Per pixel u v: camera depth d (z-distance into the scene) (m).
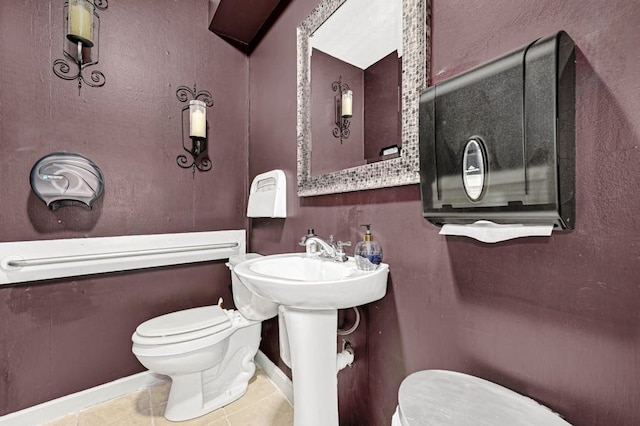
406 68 0.86
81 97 1.39
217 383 1.44
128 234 1.52
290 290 0.77
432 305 0.82
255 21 1.71
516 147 0.54
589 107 0.54
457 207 0.65
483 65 0.60
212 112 1.80
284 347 1.15
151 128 1.59
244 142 1.92
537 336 0.61
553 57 0.49
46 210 1.32
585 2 0.54
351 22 1.09
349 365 1.10
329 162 1.19
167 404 1.33
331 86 1.18
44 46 1.31
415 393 0.62
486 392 0.62
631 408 0.50
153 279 1.60
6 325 1.24
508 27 0.66
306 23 1.32
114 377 1.48
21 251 1.25
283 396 1.47
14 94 1.25
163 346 1.18
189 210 1.71
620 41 0.51
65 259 1.34
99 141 1.44
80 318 1.40
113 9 1.47
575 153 0.55
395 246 0.92
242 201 1.91
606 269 0.52
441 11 0.80
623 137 0.50
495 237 0.63
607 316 0.52
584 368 0.55
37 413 1.29
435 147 0.69
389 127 0.93
